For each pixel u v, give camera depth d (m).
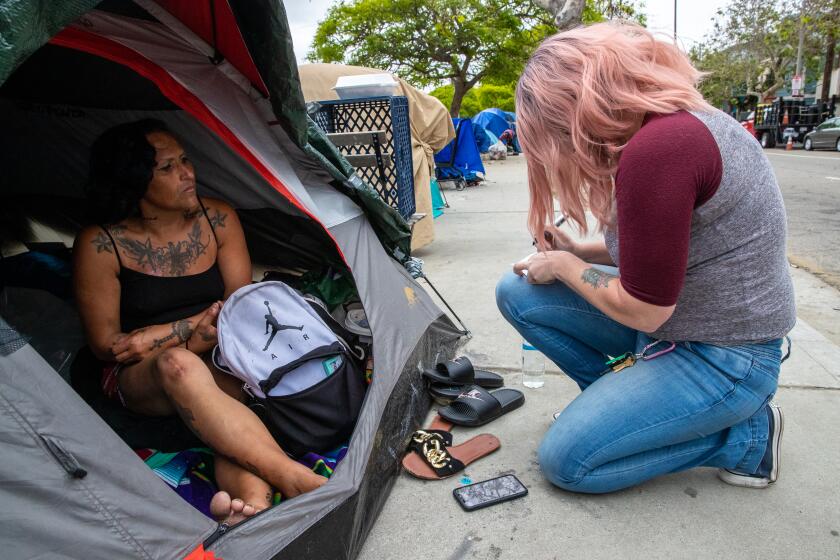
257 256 2.96
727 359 1.61
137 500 1.20
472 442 2.17
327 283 2.55
